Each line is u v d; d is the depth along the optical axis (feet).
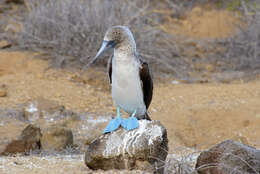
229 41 64.23
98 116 41.01
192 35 69.46
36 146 32.81
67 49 52.60
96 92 46.50
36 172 25.07
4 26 61.05
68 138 33.76
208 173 25.09
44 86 45.42
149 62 55.62
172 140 37.17
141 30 54.03
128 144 25.05
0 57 51.42
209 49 64.54
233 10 72.95
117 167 25.30
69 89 45.57
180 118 41.27
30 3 60.18
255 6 66.39
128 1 58.70
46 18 53.16
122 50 26.35
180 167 25.79
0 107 39.17
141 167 24.91
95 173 24.85
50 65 50.70
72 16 53.06
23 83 45.60
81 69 50.55
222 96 46.96
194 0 78.13
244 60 59.62
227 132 38.65
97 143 25.68
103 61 52.06
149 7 72.43
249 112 41.50
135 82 27.12
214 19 72.02
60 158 30.01
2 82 45.47
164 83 52.21
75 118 39.73
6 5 68.13
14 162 27.66
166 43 62.03
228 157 24.77
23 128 32.71
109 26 51.26
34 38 53.93
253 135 37.70
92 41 51.26
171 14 74.54
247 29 61.82
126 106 28.45
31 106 39.99
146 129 25.59
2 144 31.14
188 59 61.11
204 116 41.37
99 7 53.83
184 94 48.03
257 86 50.21
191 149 35.50
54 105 40.11
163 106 44.50
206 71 58.13
